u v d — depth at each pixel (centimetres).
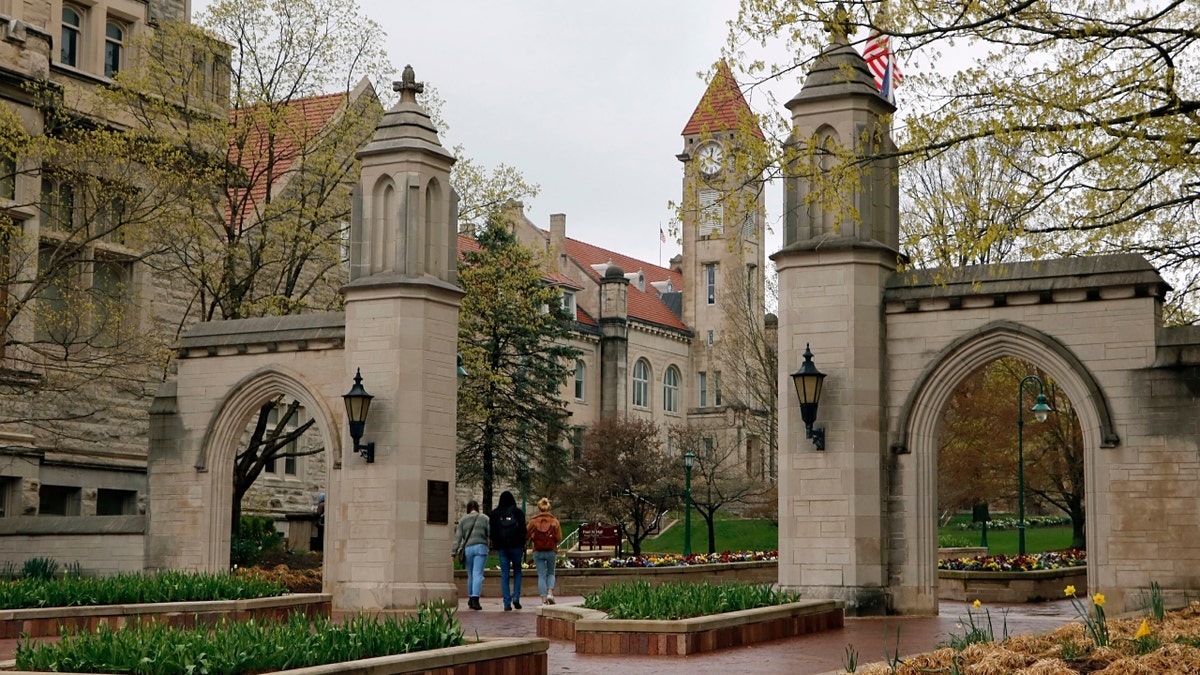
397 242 2623
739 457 8088
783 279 2355
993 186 2791
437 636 1244
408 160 2639
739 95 1630
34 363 3033
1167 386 2094
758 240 8756
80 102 3566
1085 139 1451
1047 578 2855
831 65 2341
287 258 3459
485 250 5169
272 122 3300
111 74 3778
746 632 1697
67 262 3089
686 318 8838
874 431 2280
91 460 3541
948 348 2255
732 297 7406
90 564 2853
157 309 3700
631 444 5866
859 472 2267
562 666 1455
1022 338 2200
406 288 2597
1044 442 4262
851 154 1590
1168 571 2064
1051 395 4009
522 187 3691
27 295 2919
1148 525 2084
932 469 2284
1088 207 1565
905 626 2012
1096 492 2123
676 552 5872
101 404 3588
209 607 1894
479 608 2483
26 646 1147
